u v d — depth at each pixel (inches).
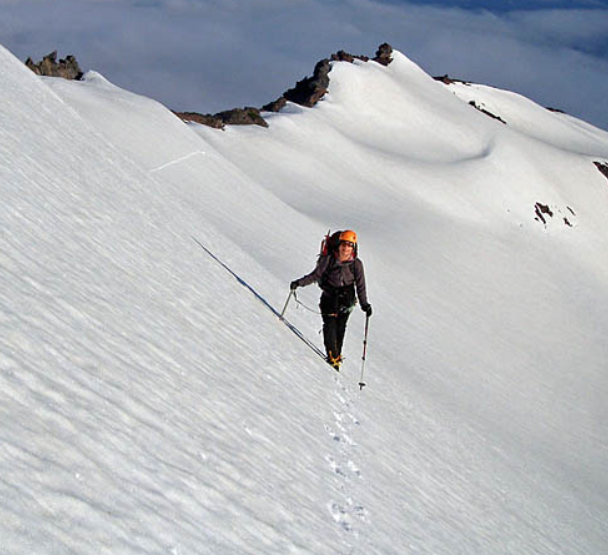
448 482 388.8
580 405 1347.2
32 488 113.5
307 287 927.7
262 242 1075.9
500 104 5506.9
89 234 317.4
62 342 181.5
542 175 3452.3
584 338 1947.6
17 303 184.5
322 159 2664.9
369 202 2393.0
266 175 2271.2
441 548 259.9
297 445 253.6
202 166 1326.3
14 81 619.5
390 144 3494.1
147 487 143.3
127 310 251.6
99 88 1635.1
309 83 3892.7
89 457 136.3
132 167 651.5
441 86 4734.3
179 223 552.4
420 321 1364.4
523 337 1712.6
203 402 220.1
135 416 171.3
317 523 196.5
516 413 1091.3
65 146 485.7
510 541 359.3
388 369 739.4
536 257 2659.9
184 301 330.3
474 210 2819.9
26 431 128.2
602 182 3720.5
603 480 920.9
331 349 438.6
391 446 363.3
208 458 180.9
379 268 1589.6
